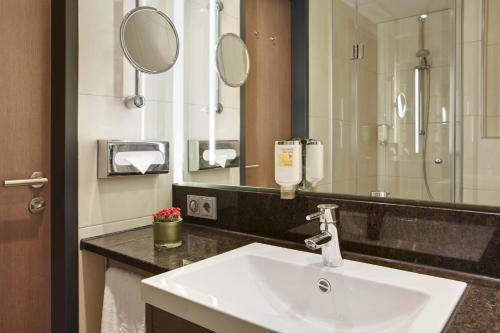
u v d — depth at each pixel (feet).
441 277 2.96
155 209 5.01
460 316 2.29
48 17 4.25
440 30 3.19
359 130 3.64
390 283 2.76
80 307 4.28
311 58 3.99
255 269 3.47
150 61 4.60
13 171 4.05
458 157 3.12
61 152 4.09
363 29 3.60
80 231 4.22
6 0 3.95
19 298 4.15
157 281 2.83
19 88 4.06
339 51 3.77
